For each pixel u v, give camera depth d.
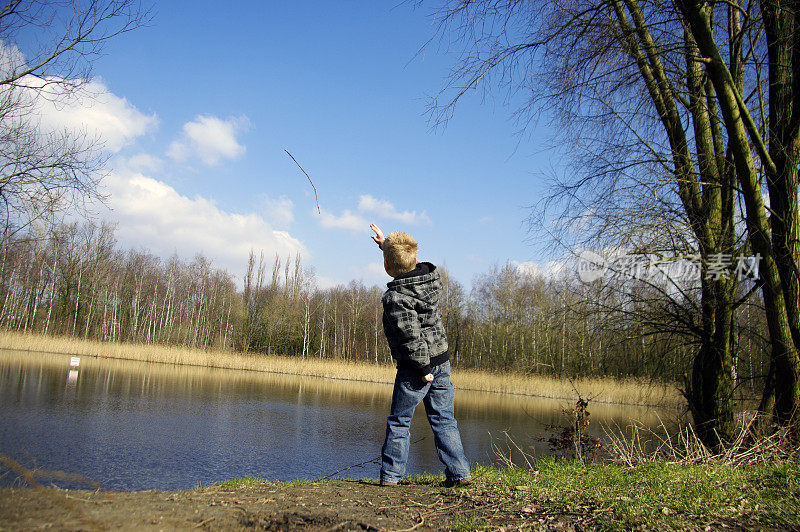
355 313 62.09
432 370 3.96
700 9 5.99
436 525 2.86
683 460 5.31
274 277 58.06
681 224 7.19
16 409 13.54
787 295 6.46
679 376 8.67
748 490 3.67
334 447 11.84
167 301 61.44
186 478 8.48
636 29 7.09
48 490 2.82
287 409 18.05
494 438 13.16
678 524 2.81
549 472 4.87
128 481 7.98
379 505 3.26
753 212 6.66
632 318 8.24
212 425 13.87
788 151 6.41
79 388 18.80
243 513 2.83
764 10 6.54
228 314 58.31
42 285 46.91
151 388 21.02
